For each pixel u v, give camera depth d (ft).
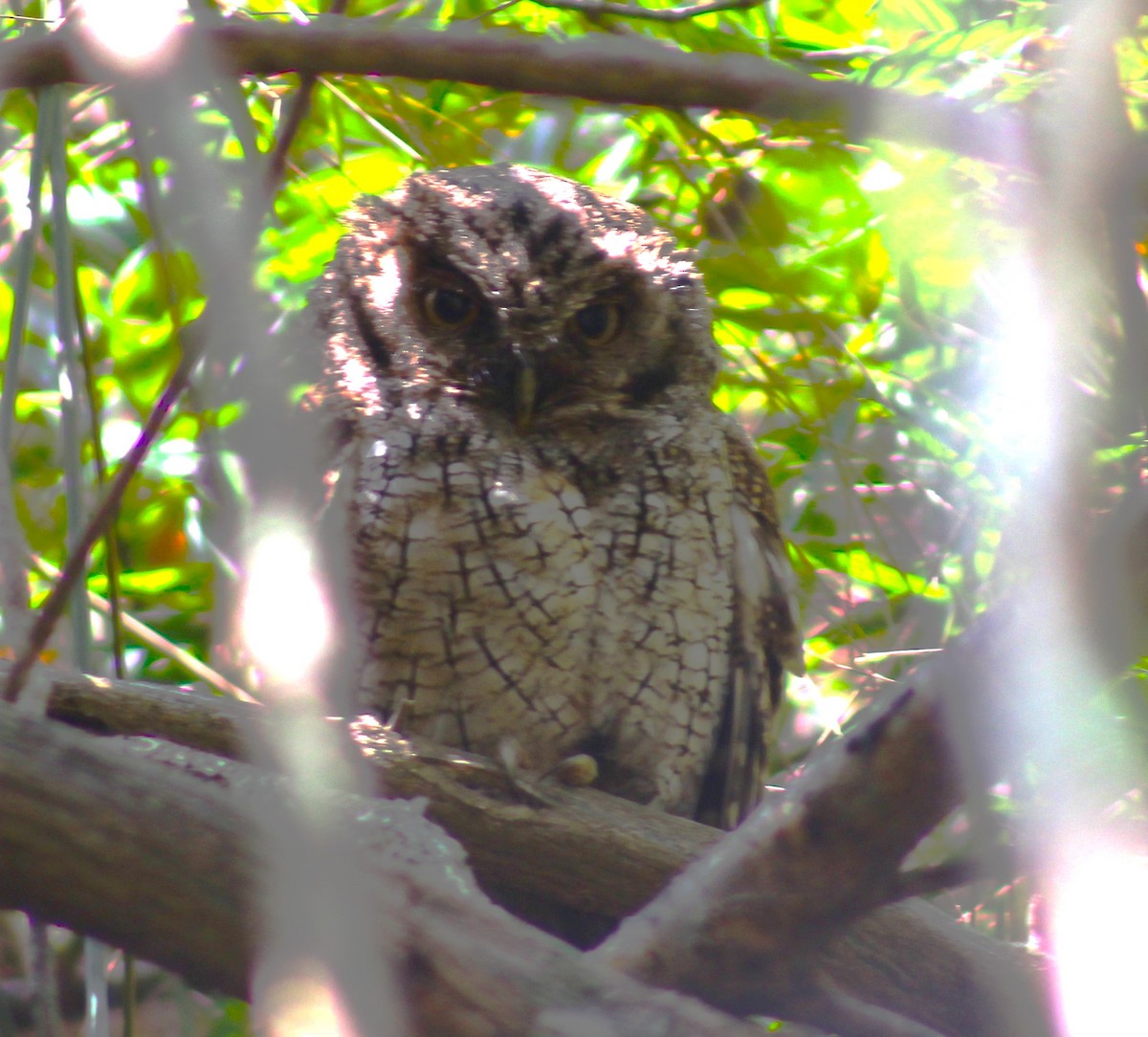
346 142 29.12
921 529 28.89
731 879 10.47
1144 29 17.52
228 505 9.59
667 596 24.13
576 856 19.70
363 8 26.94
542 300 24.40
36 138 17.54
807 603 27.86
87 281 28.50
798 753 31.58
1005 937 22.59
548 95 13.66
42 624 11.78
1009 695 9.46
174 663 28.07
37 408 28.35
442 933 9.04
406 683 23.71
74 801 8.65
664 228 27.45
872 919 17.46
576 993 8.93
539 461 24.16
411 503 23.27
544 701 23.98
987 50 21.65
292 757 7.82
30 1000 22.08
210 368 7.48
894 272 26.63
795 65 25.84
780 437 28.53
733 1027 8.82
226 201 7.54
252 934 8.52
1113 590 9.20
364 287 25.46
